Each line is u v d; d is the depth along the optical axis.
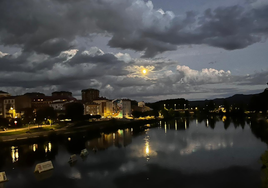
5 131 101.81
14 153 71.88
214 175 46.78
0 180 45.94
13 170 53.91
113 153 69.62
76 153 71.12
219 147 73.38
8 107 155.75
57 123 140.00
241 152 65.69
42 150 76.31
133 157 63.62
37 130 109.12
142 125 169.75
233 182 42.62
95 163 58.50
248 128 122.88
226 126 138.00
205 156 62.19
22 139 85.38
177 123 175.88
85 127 130.62
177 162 57.06
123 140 95.44
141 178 46.41
